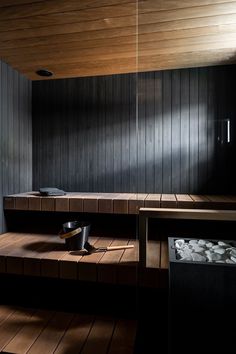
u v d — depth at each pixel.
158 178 2.35
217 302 1.13
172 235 1.95
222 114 2.21
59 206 2.09
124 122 2.42
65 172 2.56
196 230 1.91
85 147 2.51
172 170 2.32
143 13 1.53
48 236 2.07
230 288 1.12
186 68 2.27
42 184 2.60
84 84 2.50
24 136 2.47
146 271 1.46
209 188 2.25
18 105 2.37
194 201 1.86
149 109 2.36
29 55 2.06
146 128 2.37
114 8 1.49
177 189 2.31
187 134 2.28
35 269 1.61
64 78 2.54
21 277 1.82
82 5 1.47
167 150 2.33
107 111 2.46
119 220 2.22
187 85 2.27
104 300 1.71
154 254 1.63
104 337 1.42
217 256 1.29
